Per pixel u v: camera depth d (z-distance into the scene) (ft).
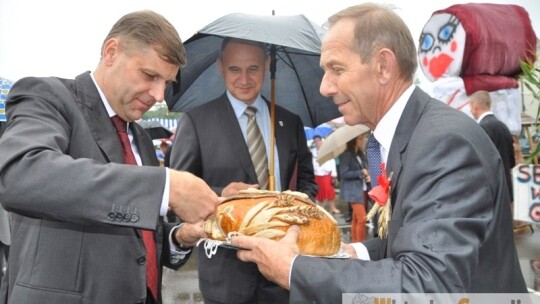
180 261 6.65
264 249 4.56
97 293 5.13
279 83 10.96
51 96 5.20
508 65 21.84
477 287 4.67
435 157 4.41
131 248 5.32
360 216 26.61
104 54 5.59
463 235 4.12
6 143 4.52
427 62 23.48
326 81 5.25
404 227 4.33
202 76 10.83
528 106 24.29
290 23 9.21
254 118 9.70
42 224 5.18
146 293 5.60
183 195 4.58
